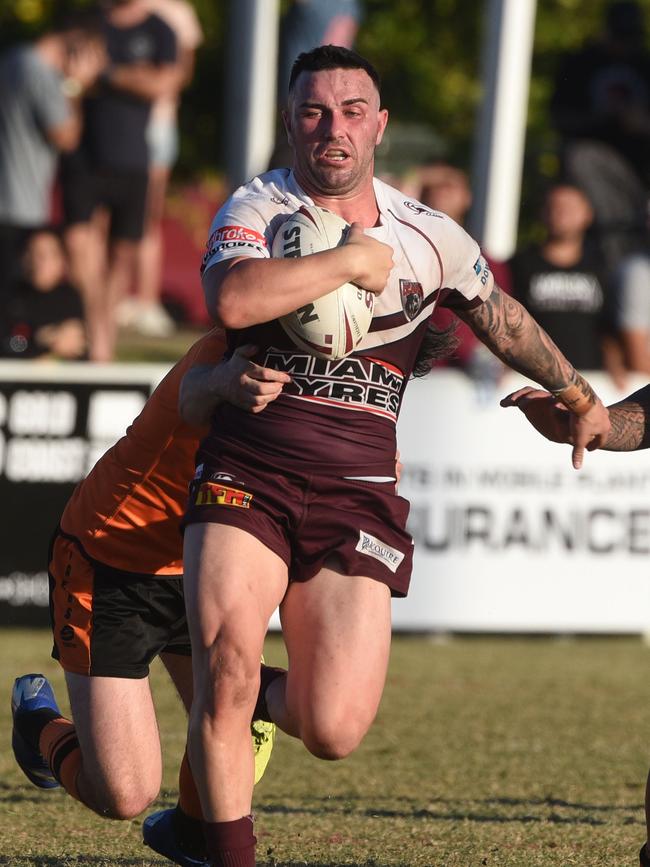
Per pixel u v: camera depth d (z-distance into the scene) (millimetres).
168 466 14117
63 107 44875
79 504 14547
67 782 14562
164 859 15586
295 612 13266
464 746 22484
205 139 53281
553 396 15141
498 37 41594
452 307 14352
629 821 17594
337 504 13250
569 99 47031
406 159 50375
